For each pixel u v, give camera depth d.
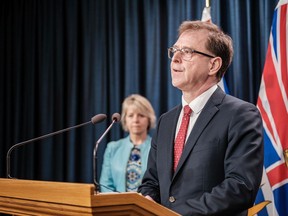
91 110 3.90
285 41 2.65
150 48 3.66
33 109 4.12
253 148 1.55
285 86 2.62
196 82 1.74
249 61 3.16
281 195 2.58
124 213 1.06
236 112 1.63
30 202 1.21
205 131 1.65
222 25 3.32
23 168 4.13
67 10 4.05
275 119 2.61
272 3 3.04
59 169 3.98
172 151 1.73
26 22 4.21
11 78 4.27
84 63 3.96
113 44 3.83
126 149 3.20
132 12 3.75
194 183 1.60
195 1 3.44
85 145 3.88
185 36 1.77
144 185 1.83
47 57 4.11
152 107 3.55
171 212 1.11
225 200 1.45
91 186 1.01
